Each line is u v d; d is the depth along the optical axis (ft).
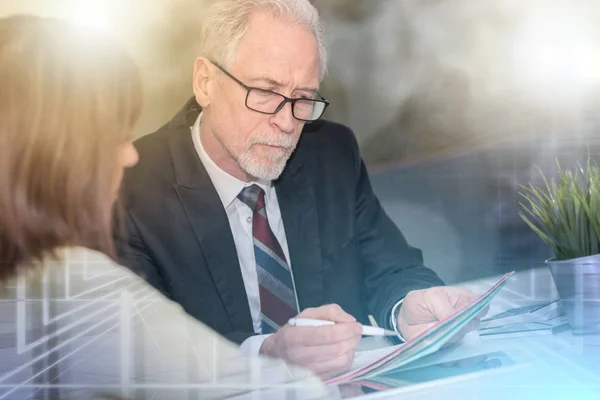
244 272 4.22
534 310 3.70
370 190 5.02
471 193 10.33
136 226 3.96
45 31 2.38
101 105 2.43
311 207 4.50
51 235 2.49
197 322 3.13
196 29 9.64
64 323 2.86
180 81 9.71
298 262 4.39
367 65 11.03
